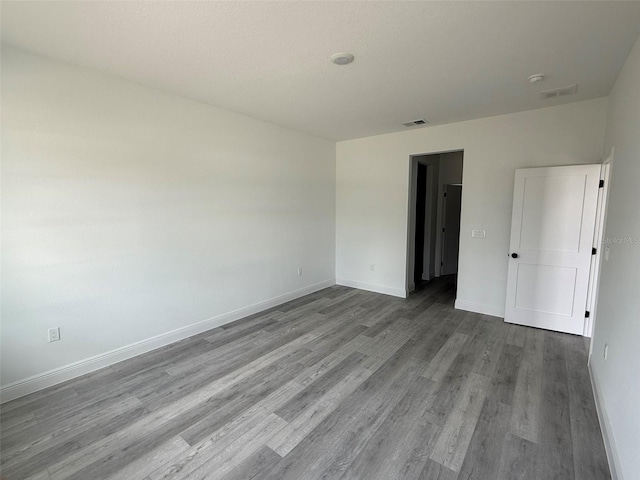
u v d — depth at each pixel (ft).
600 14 5.88
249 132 12.84
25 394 7.87
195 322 11.53
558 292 11.51
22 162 7.54
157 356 9.93
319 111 12.00
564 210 11.15
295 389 8.19
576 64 7.96
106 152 8.90
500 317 13.15
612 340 6.68
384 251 16.56
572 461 5.86
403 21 6.17
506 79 8.96
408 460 5.92
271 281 14.46
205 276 11.71
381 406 7.48
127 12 5.89
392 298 15.93
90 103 8.52
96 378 8.67
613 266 7.30
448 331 11.79
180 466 5.81
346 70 8.41
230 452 6.13
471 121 13.17
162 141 10.12
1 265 7.40
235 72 8.58
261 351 10.28
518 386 8.23
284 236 14.93
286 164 14.69
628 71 7.30
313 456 6.02
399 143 15.42
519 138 12.10
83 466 5.81
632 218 5.89
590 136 10.78
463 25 6.30
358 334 11.59
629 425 4.97
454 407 7.42
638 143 5.86
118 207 9.25
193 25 6.34
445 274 21.16
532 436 6.48
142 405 7.55
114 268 9.29
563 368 9.11
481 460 5.90
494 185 12.82
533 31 6.50
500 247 12.94
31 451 6.15
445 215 20.52
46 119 7.82
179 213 10.75
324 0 5.52
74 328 8.62
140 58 7.79
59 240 8.21
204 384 8.43
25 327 7.82
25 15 5.98
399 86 9.51
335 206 18.10
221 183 11.98
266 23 6.26
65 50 7.40
